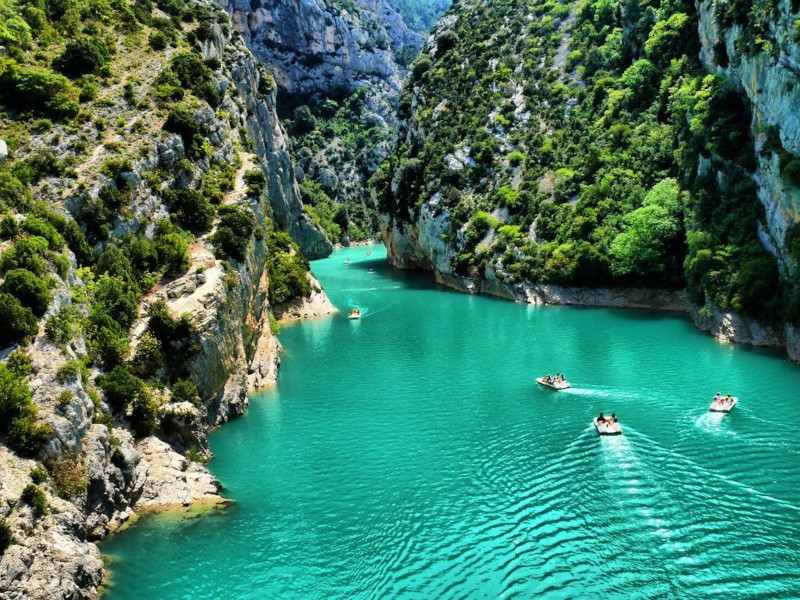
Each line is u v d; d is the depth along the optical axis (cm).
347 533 3719
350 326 9044
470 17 16862
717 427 4872
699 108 8750
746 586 3092
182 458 4341
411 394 5997
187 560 3488
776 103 7112
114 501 3775
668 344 7288
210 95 7431
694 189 8694
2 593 2797
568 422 5116
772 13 7288
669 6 11425
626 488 4028
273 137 14212
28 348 3741
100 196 5328
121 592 3241
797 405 5256
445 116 14375
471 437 4947
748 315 7112
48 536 3134
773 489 3944
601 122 11544
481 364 6856
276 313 9344
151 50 7569
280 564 3447
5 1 6994
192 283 5312
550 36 14312
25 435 3350
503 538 3603
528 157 12262
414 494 4131
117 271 4991
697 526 3603
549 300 10150
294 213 17025
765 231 7306
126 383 4272
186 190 6109
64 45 7038
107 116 6238
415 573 3344
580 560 3359
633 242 9100
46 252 4334
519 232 11181
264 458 4741
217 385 5344
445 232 12619
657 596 3052
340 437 5072
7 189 4669
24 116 5859
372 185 16675
